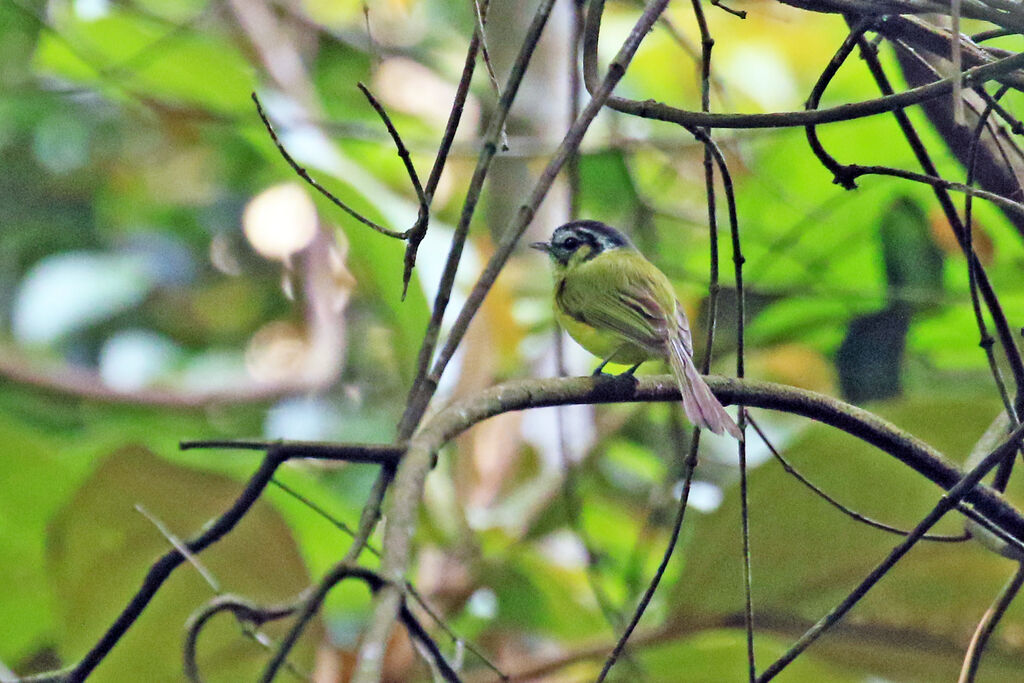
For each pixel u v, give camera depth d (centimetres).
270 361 1688
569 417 1155
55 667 948
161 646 823
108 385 1304
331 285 1459
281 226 1551
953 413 790
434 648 445
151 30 1426
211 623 823
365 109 1557
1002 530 639
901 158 1215
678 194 1441
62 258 1677
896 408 797
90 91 1368
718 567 818
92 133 1738
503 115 536
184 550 520
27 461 920
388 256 1084
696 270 1272
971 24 1081
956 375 1246
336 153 1163
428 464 476
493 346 1084
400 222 1075
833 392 1284
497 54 1197
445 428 509
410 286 1074
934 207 1162
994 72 588
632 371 991
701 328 1241
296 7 1551
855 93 1542
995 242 1162
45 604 931
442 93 1628
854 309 1198
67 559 827
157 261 1712
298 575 831
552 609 1024
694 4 652
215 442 482
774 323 1241
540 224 1184
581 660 867
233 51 1498
